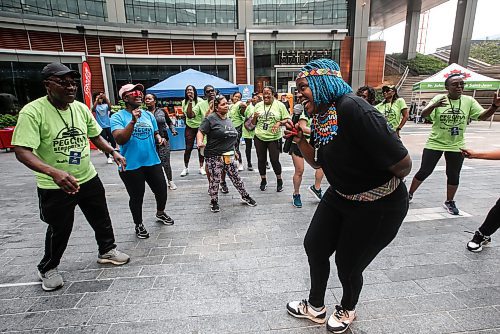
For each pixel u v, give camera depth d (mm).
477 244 2953
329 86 1528
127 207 4586
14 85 13453
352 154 1511
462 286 2418
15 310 2271
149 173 3486
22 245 3420
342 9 18266
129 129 2941
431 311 2141
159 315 2174
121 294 2432
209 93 5812
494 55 33938
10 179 6602
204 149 4211
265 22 17875
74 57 14672
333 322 1962
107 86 15719
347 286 1864
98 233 2832
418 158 7703
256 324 2059
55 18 13930
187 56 16953
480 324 2008
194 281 2584
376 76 21734
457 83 3551
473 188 5094
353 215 1645
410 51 29094
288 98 13453
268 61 18266
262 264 2834
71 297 2410
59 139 2330
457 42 21516
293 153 4191
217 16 17344
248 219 3953
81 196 2580
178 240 3391
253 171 6684
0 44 12898
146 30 15867
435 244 3131
